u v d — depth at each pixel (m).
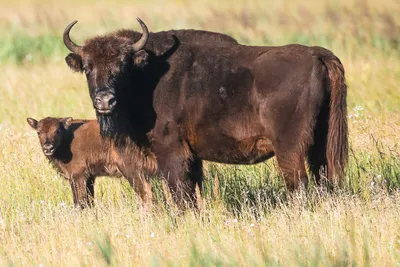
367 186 36.12
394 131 45.03
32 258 29.91
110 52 34.56
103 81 34.41
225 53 34.62
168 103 34.88
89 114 55.72
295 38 90.00
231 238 30.06
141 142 35.94
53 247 30.00
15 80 69.75
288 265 26.94
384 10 108.12
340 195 32.72
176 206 34.78
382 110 51.53
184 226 32.75
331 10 112.56
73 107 58.19
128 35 36.53
